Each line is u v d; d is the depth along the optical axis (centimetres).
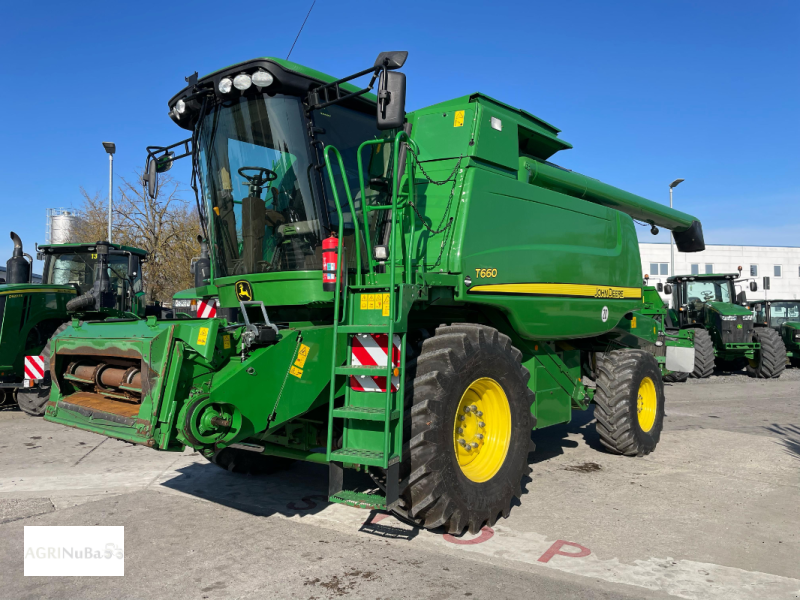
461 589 318
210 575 335
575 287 558
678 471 565
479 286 439
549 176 568
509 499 426
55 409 432
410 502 371
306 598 308
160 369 341
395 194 383
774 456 622
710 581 331
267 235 418
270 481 528
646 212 772
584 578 334
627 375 612
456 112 476
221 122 421
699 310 1530
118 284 1043
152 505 459
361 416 354
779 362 1361
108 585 323
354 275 412
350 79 378
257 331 355
